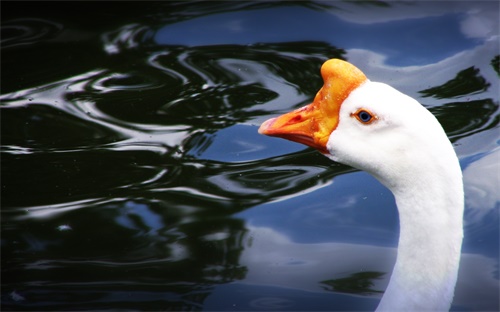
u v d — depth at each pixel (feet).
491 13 48.44
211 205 34.06
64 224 33.35
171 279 29.81
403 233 23.70
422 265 23.38
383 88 23.45
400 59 44.21
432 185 22.41
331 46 46.39
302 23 49.16
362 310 27.53
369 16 49.34
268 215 33.30
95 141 38.96
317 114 24.76
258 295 28.71
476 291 28.02
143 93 42.91
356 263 30.25
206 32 49.01
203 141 38.70
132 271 30.37
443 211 22.52
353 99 23.65
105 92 43.19
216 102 41.70
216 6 52.24
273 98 41.65
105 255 31.32
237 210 33.68
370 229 32.17
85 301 28.73
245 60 45.73
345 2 51.29
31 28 50.24
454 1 50.24
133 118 40.75
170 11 51.98
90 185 35.86
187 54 46.70
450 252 22.90
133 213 33.83
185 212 33.71
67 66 45.91
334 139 24.27
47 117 40.98
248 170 36.52
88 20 51.19
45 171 36.91
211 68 45.06
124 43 48.19
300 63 44.91
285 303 28.09
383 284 28.99
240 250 31.24
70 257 31.27
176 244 31.83
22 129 40.06
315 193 34.65
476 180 33.78
